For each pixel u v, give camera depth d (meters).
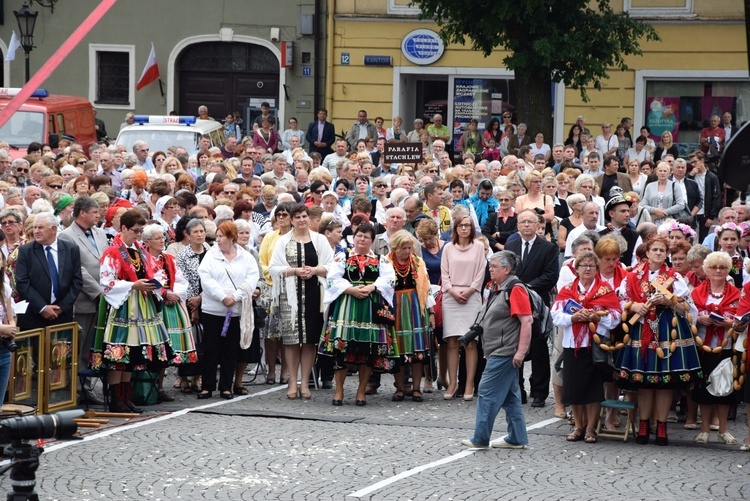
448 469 22.30
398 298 28.70
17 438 16.02
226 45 73.25
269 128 64.56
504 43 59.69
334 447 24.00
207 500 20.02
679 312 24.22
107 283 26.11
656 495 20.61
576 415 24.89
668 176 43.38
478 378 30.14
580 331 24.30
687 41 67.50
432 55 69.12
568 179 39.03
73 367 26.19
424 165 46.12
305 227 29.62
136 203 36.97
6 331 22.22
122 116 74.06
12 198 31.77
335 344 28.06
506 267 23.55
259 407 28.11
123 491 20.50
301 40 71.19
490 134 63.16
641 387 24.38
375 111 69.94
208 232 30.38
